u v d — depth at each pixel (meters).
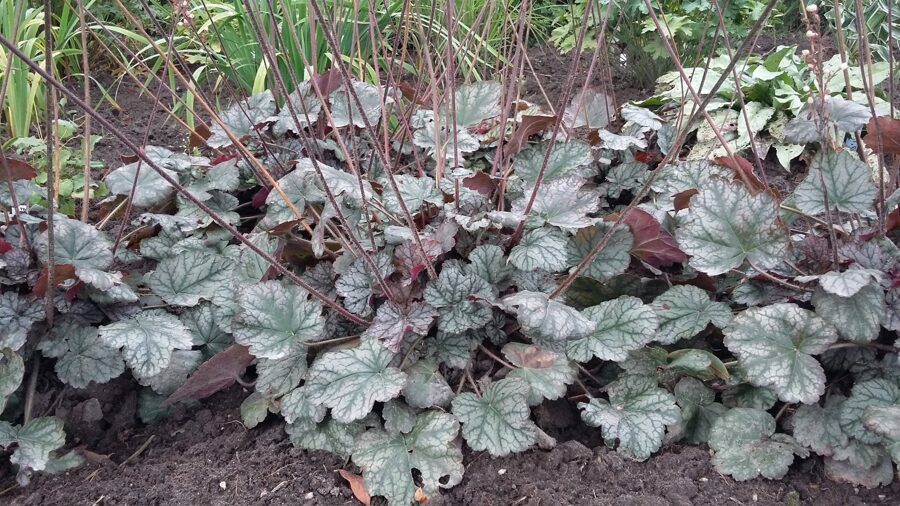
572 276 0.68
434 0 0.82
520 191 0.84
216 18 1.26
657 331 0.70
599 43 0.83
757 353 0.63
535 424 0.68
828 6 1.42
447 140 0.85
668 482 0.61
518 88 0.95
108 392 0.74
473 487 0.62
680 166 0.83
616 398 0.68
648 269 0.81
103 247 0.72
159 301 0.78
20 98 1.13
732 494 0.60
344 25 1.25
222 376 0.70
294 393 0.68
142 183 0.83
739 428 0.64
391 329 0.67
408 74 1.32
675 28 1.27
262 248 0.79
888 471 0.60
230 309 0.73
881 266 0.65
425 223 0.82
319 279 0.77
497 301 0.68
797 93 1.13
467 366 0.70
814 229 0.77
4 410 0.70
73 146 1.17
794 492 0.60
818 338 0.62
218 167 0.91
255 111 1.01
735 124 1.12
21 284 0.72
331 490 0.63
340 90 0.98
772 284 0.69
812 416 0.63
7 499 0.64
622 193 0.95
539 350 0.68
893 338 0.67
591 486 0.61
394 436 0.65
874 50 1.30
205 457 0.68
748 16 1.38
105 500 0.63
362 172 0.94
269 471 0.65
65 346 0.69
